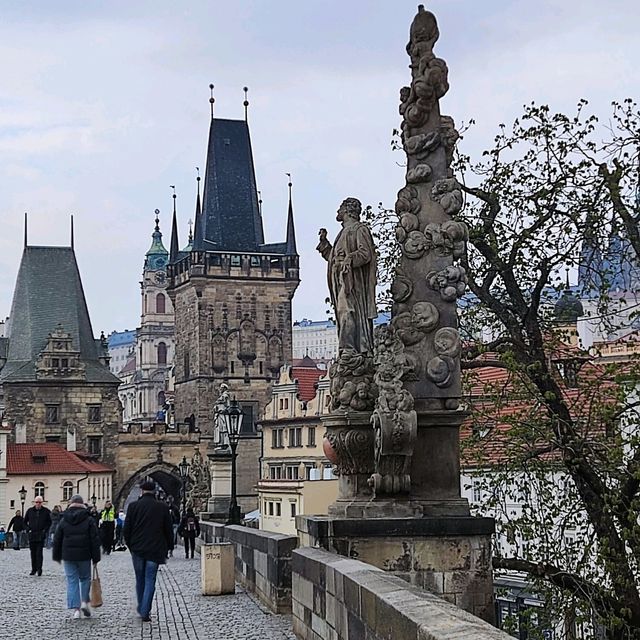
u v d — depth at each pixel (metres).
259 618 22.23
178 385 192.62
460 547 17.95
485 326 31.22
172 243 198.88
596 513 26.95
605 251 29.42
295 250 189.88
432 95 19.41
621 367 26.89
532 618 28.03
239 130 193.38
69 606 24.86
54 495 152.88
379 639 10.95
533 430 27.28
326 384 128.38
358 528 17.77
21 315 176.88
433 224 19.03
